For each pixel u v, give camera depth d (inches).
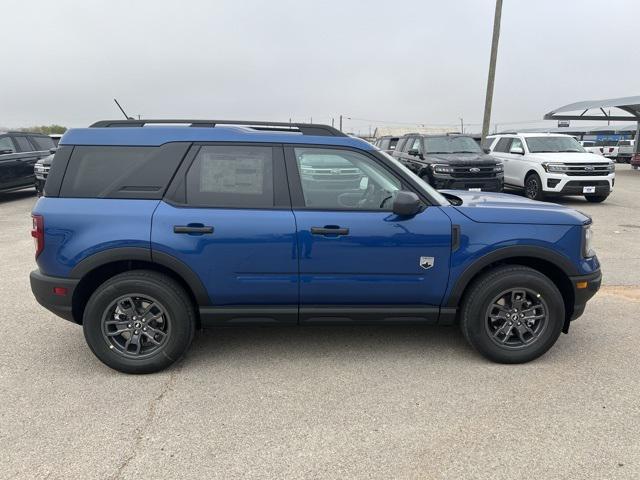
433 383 140.6
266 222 141.0
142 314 145.4
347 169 146.9
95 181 142.2
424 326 184.4
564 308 150.2
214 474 102.4
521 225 146.7
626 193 628.1
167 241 139.0
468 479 101.1
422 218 144.4
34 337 173.3
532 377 144.2
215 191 143.2
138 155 143.5
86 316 141.8
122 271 147.6
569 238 147.6
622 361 154.4
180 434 116.3
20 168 540.1
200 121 156.4
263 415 124.3
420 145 527.5
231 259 141.3
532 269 149.2
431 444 112.6
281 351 162.4
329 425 120.0
